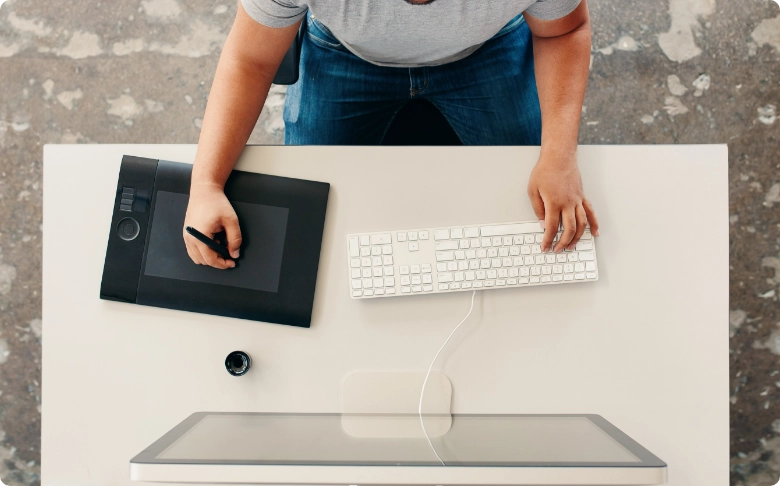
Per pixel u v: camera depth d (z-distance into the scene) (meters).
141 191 1.05
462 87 1.28
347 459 0.77
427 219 1.07
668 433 1.04
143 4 1.73
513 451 0.82
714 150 1.07
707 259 1.06
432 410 1.04
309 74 1.27
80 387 1.04
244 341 1.04
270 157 1.07
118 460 1.03
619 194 1.07
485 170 1.07
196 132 1.72
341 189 1.07
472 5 0.90
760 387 1.68
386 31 0.97
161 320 1.04
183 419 1.04
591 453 0.80
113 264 1.04
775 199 1.70
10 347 1.69
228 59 1.02
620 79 1.72
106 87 1.72
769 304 1.69
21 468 1.69
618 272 1.06
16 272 1.70
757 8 1.72
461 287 1.04
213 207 1.00
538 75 1.10
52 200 1.06
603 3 1.73
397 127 1.37
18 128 1.71
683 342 1.05
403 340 1.05
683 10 1.72
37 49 1.72
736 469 1.68
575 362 1.05
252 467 0.75
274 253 1.05
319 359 1.04
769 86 1.71
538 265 1.04
